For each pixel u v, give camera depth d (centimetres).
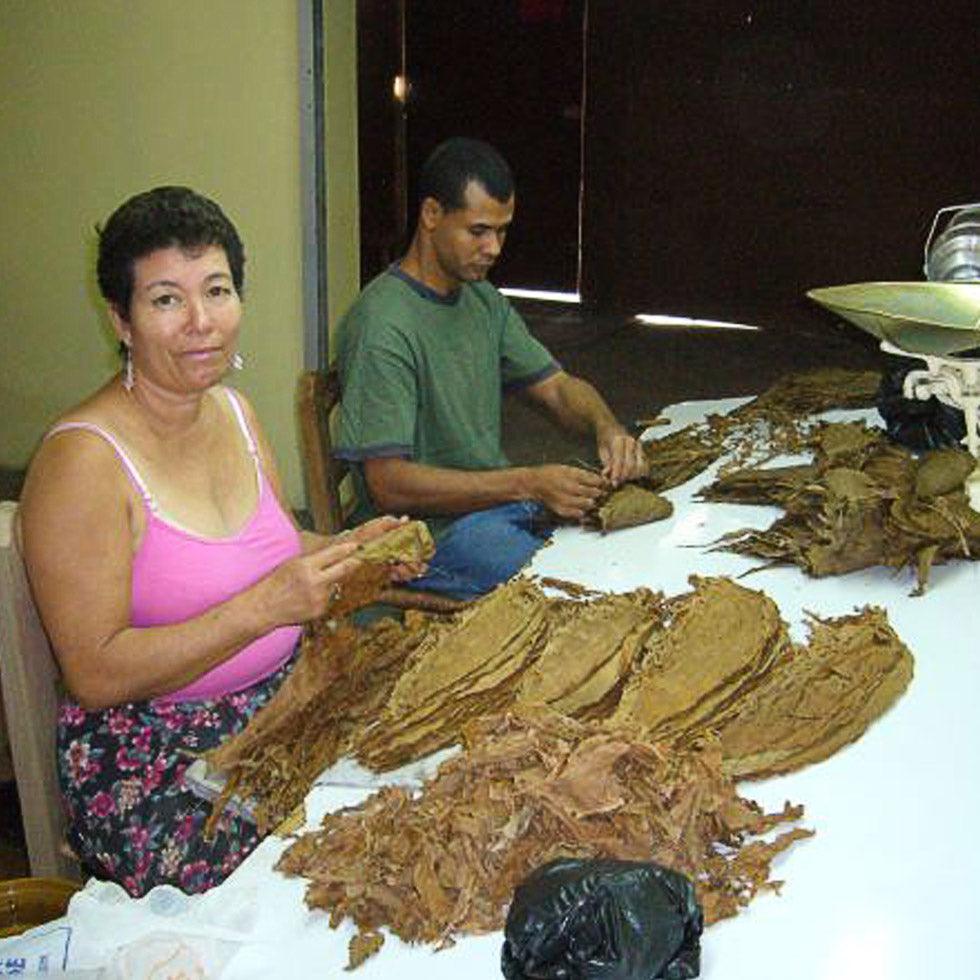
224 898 124
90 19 375
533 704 144
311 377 220
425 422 244
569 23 564
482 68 576
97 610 162
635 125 571
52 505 161
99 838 165
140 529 167
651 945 108
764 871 126
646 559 196
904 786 140
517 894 112
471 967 115
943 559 193
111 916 122
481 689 153
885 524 190
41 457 164
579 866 113
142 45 373
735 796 133
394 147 494
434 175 232
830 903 123
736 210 570
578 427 264
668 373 535
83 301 411
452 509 230
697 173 570
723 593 171
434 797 128
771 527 200
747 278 578
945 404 222
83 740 168
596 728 135
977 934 120
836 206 554
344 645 161
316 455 218
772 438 239
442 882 121
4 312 418
